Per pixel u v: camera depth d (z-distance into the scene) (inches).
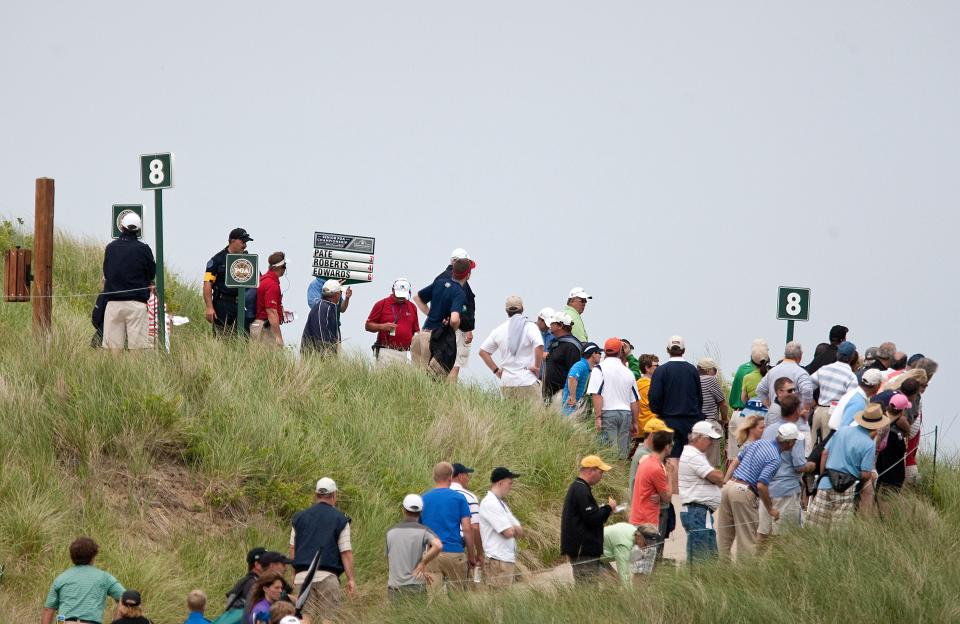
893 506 2028.8
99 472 2063.2
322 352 2728.8
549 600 1739.7
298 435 2303.2
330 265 3149.6
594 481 1881.2
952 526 2054.6
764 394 2415.1
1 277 3152.1
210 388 2333.9
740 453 2023.9
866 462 1924.2
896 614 1675.7
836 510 1945.1
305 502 2160.4
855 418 1955.0
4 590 1772.9
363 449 2391.7
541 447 2586.1
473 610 1684.3
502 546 1930.4
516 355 2763.3
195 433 2196.1
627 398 2662.4
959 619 1657.2
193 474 2160.4
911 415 2150.6
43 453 2009.1
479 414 2618.1
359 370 2704.2
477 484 2401.6
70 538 1891.0
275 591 1577.3
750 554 1878.7
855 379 2333.9
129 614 1620.3
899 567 1774.1
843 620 1660.9
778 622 1636.3
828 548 1833.2
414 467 2364.7
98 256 3558.1
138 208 2498.8
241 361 2519.7
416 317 2945.4
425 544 1825.8
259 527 2105.1
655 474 1940.2
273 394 2432.3
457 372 2861.7
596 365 2743.6
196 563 1975.9
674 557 2036.2
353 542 2116.1
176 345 2471.7
